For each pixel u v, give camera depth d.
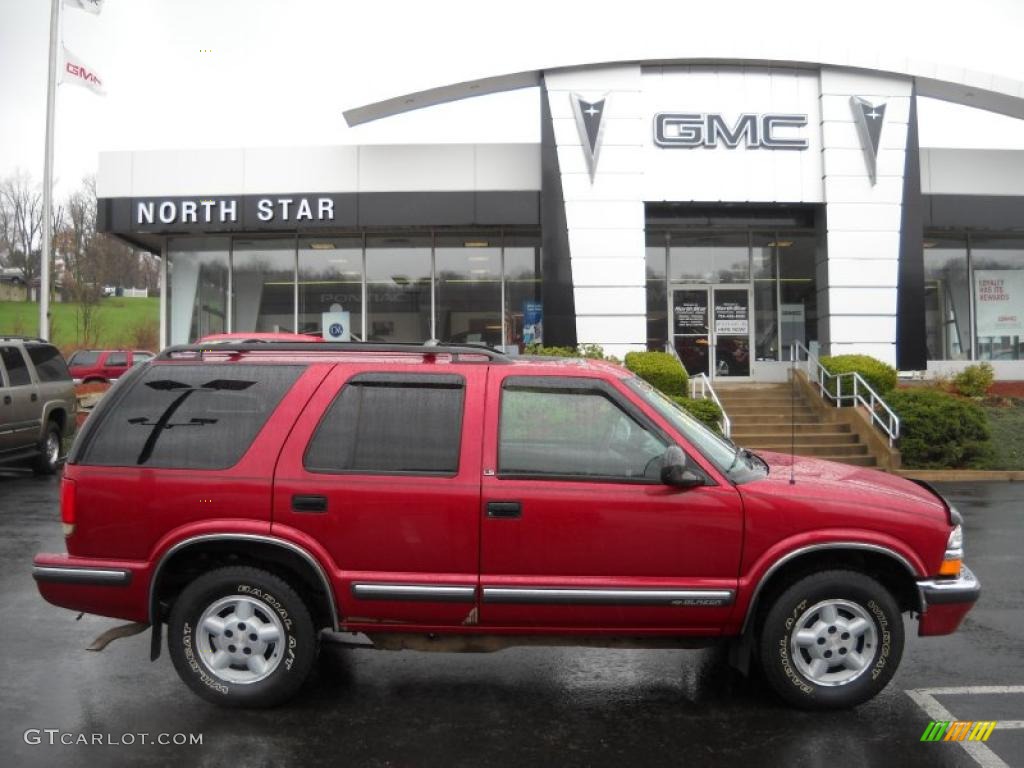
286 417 4.48
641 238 17.64
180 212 18.36
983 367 17.81
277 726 4.30
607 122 17.66
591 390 4.52
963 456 14.20
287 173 18.38
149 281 54.84
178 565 4.62
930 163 18.88
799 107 17.89
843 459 14.65
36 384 12.91
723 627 4.39
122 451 4.49
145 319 51.41
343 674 5.06
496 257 19.86
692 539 4.32
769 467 5.02
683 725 4.34
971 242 20.80
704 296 20.08
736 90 17.80
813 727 4.31
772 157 17.86
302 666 4.44
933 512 4.48
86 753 3.99
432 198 18.33
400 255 19.92
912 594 4.60
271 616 4.44
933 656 5.35
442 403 4.52
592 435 4.48
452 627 4.42
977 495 11.97
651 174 17.72
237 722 4.35
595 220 17.61
